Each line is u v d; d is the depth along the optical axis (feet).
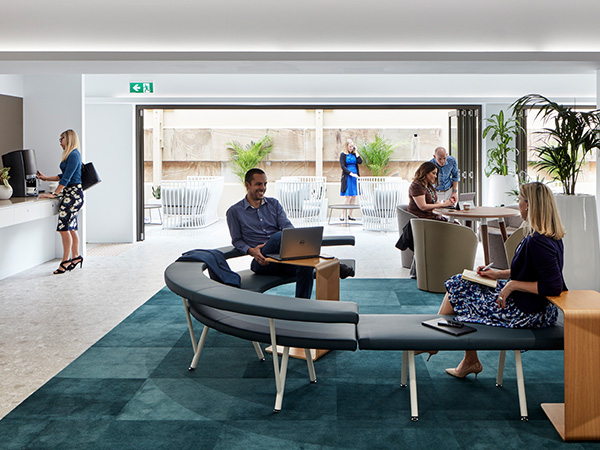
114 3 16.26
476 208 22.13
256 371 12.40
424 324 10.44
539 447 8.97
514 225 25.16
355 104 32.76
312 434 9.43
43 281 21.75
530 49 20.83
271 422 9.89
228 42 20.16
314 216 37.76
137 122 32.71
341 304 9.95
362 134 47.67
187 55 20.68
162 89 31.58
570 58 20.65
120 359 13.10
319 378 11.98
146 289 20.38
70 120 26.13
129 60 20.68
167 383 11.68
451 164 27.89
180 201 38.11
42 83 26.03
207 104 32.30
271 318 9.84
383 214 36.63
